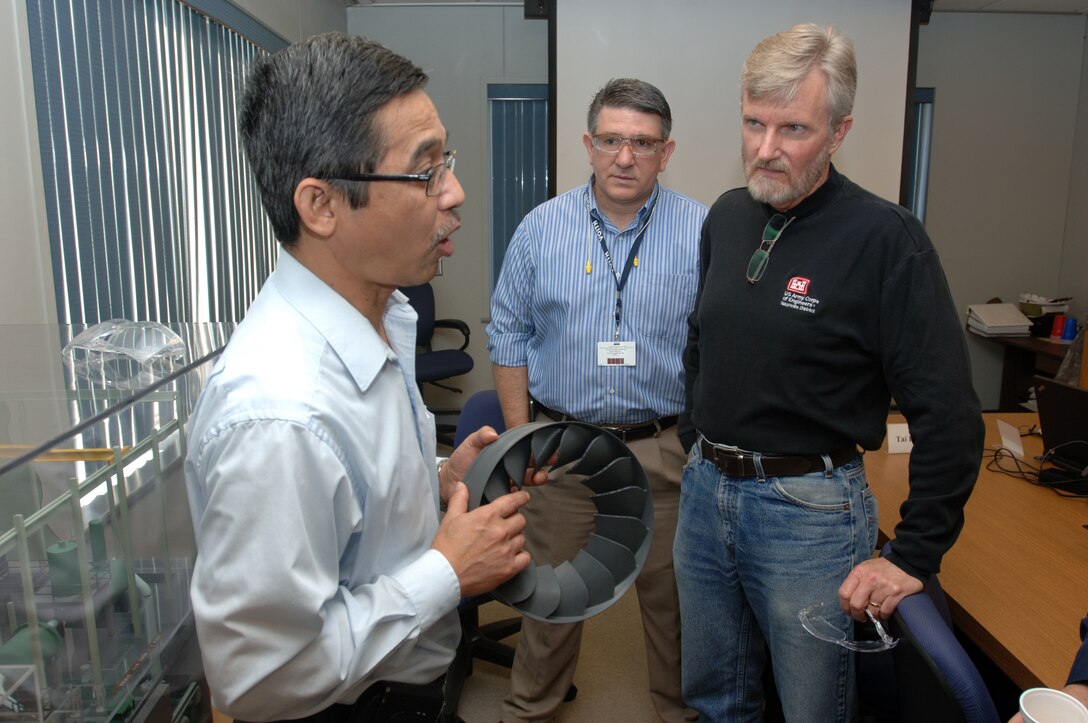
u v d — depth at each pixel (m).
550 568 0.95
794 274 1.29
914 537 1.20
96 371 1.05
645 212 1.80
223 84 2.86
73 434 0.67
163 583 0.98
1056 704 0.77
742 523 1.40
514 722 1.96
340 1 4.34
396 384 0.88
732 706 1.61
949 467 1.19
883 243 1.21
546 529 1.84
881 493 1.90
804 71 1.18
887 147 3.87
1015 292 4.77
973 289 4.75
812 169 1.23
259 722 0.78
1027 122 4.57
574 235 1.83
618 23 3.80
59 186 1.88
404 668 0.90
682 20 3.79
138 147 2.27
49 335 1.25
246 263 3.11
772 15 3.77
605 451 0.99
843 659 1.35
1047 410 2.04
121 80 2.18
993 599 1.38
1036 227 4.70
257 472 0.70
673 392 1.79
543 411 1.93
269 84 0.76
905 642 1.12
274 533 0.70
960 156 4.58
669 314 1.77
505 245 4.80
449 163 0.83
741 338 1.35
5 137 1.68
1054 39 4.48
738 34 3.79
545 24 4.52
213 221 2.80
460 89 4.59
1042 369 4.38
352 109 0.72
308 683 0.74
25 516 0.81
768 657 1.76
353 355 0.80
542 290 1.85
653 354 1.77
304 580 0.71
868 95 3.82
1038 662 1.19
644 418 1.81
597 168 1.75
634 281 1.78
